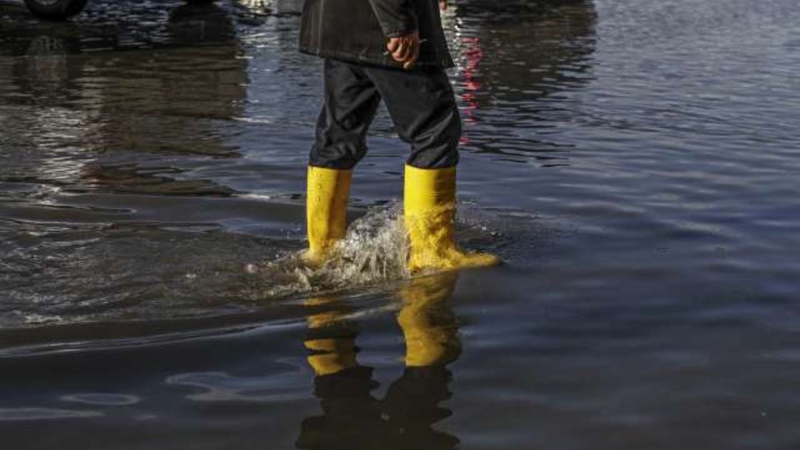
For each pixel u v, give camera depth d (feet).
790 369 19.29
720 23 77.46
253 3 85.81
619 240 27.37
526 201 31.01
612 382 18.74
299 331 21.20
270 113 44.45
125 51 61.57
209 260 25.59
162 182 32.86
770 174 34.35
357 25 24.80
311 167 26.09
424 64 25.02
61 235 27.22
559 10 83.61
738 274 24.66
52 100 46.96
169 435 16.69
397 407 17.74
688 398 18.07
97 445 16.37
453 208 25.61
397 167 35.04
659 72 56.75
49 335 20.83
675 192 32.01
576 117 44.37
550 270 25.04
